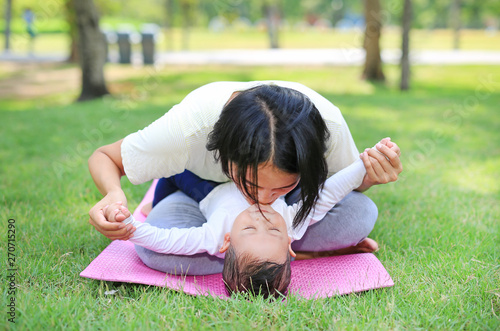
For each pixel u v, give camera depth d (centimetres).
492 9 3978
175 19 3462
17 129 627
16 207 338
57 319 196
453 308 215
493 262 260
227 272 217
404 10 1018
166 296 215
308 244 259
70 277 240
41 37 2788
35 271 238
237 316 199
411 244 288
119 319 201
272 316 201
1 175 419
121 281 224
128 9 3584
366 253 259
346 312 208
